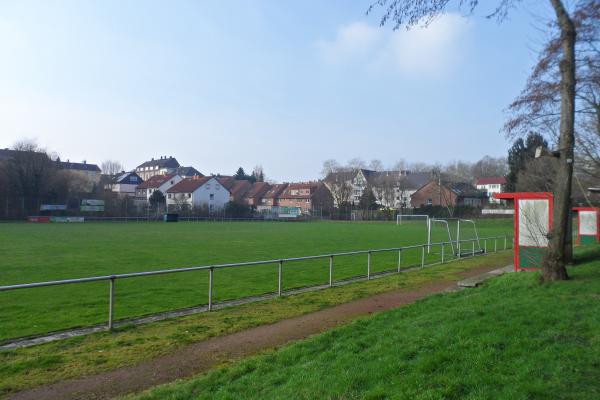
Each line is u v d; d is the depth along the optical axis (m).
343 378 5.50
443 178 104.12
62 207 71.12
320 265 21.50
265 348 8.02
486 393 4.70
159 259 22.72
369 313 10.90
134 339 8.57
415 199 103.75
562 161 11.28
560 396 4.53
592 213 24.59
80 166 148.38
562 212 11.13
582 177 28.58
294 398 5.12
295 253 26.61
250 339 8.60
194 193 101.94
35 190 71.00
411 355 6.12
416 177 115.62
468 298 10.48
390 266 21.38
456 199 98.69
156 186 115.62
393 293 13.73
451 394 4.77
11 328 9.70
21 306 12.00
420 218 83.00
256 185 136.38
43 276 17.08
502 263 22.41
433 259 24.67
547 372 5.12
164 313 10.99
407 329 7.68
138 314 11.14
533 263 14.66
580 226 24.91
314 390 5.28
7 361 7.26
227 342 8.40
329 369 5.97
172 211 81.06
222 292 14.27
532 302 8.80
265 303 12.11
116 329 9.32
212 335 8.87
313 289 14.48
